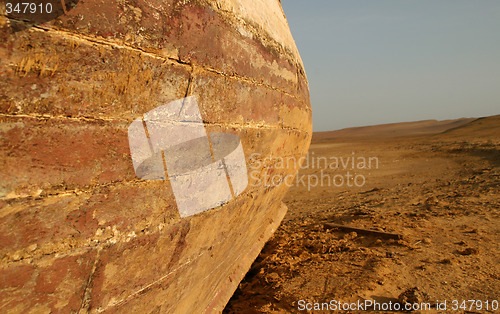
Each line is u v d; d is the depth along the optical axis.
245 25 2.49
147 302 2.09
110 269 1.75
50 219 1.48
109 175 1.66
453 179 11.48
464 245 5.00
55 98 1.43
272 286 4.19
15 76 1.32
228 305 3.98
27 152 1.38
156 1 1.72
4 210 1.34
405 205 8.17
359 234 5.98
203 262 2.61
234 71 2.35
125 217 1.76
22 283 1.44
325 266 4.59
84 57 1.48
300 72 3.82
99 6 1.49
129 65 1.63
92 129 1.56
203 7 2.03
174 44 1.83
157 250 1.99
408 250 4.96
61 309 1.60
